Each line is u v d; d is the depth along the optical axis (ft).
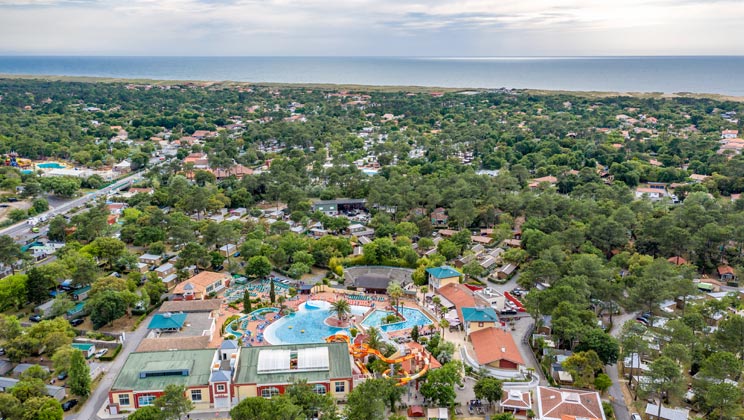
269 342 552.00
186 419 426.51
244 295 628.69
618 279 650.43
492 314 563.89
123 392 429.79
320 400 405.80
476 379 487.20
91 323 591.37
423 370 465.47
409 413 433.89
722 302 577.02
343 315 600.80
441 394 433.48
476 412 439.63
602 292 588.50
